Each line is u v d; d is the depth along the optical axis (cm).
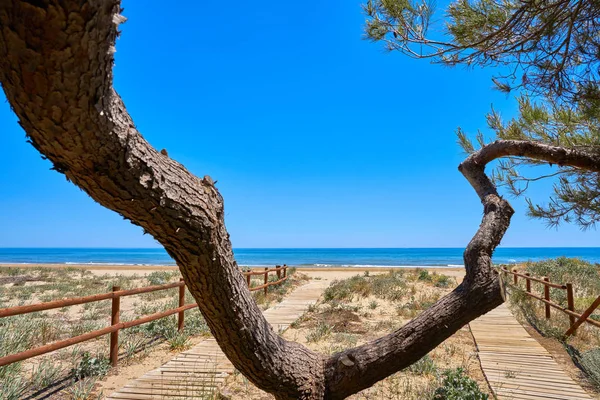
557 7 328
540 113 416
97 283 1659
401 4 417
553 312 876
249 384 466
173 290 1323
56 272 2297
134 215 114
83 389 438
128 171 102
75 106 82
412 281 1550
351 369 196
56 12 69
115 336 531
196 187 125
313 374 198
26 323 696
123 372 511
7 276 2000
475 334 714
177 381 466
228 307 154
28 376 485
